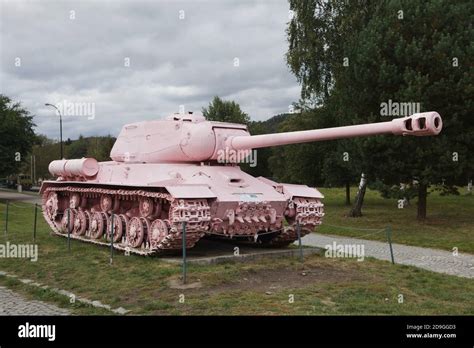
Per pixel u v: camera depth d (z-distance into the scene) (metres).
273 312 8.85
